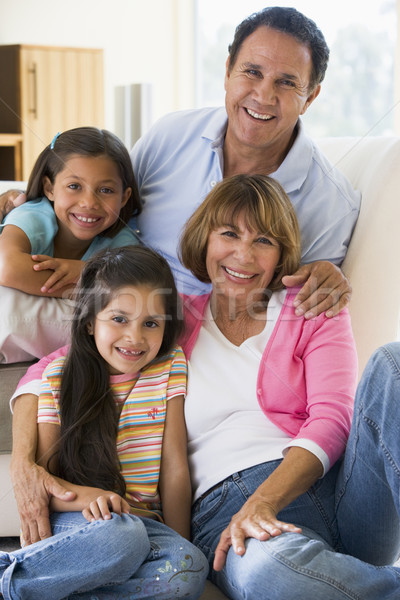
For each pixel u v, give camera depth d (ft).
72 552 3.79
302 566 3.57
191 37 17.76
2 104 14.80
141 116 14.05
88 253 5.63
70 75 15.16
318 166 5.54
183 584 3.82
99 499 4.03
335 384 4.41
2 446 4.86
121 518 3.94
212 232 4.78
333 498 4.29
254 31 5.25
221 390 4.56
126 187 5.76
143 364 4.55
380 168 5.43
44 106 14.92
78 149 5.47
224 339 4.75
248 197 4.69
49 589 3.75
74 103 15.25
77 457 4.36
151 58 17.60
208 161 5.67
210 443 4.49
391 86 14.32
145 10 17.39
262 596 3.62
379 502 4.02
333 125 15.23
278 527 3.76
